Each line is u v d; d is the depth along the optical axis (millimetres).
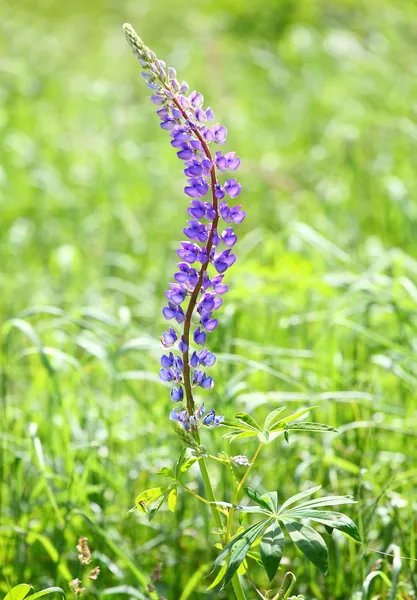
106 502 4328
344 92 9836
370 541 3943
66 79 12023
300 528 2498
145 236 8250
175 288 2658
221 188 2639
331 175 8242
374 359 4809
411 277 5996
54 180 8758
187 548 4168
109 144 9234
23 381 5719
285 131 10062
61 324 5750
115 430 4758
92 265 7672
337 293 5836
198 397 4895
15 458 4246
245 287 5309
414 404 4551
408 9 10727
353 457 4254
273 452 4578
